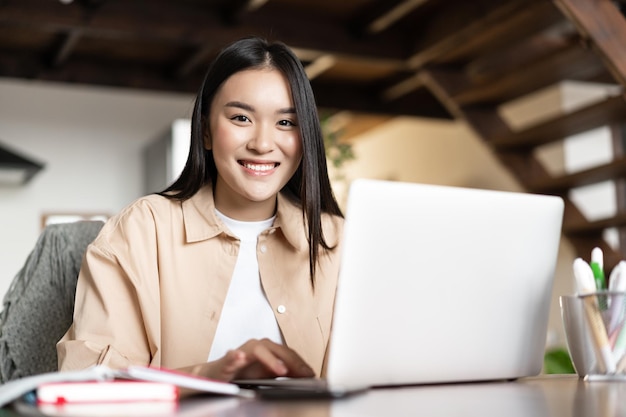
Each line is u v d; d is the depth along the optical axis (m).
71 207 5.32
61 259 1.85
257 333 1.57
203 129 1.60
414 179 6.55
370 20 4.37
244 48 1.52
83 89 5.43
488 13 4.00
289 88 1.52
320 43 4.45
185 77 5.10
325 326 1.63
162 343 1.54
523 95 4.47
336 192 5.15
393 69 5.22
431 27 4.46
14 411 0.93
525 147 4.53
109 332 1.44
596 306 1.32
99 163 5.43
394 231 1.12
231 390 1.04
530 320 1.29
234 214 1.60
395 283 1.13
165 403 0.98
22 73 4.73
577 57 3.87
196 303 1.55
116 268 1.49
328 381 1.10
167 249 1.55
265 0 4.23
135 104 5.54
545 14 3.84
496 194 1.22
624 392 1.13
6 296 1.86
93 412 0.88
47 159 5.31
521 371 1.31
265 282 1.58
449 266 1.18
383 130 6.92
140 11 4.13
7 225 5.17
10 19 3.89
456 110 4.66
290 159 1.55
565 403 1.00
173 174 4.91
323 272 1.64
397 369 1.16
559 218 1.29
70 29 4.02
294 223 1.62
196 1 4.23
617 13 3.45
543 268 1.29
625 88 3.52
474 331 1.23
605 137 5.23
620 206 5.19
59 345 1.39
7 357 1.80
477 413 0.92
